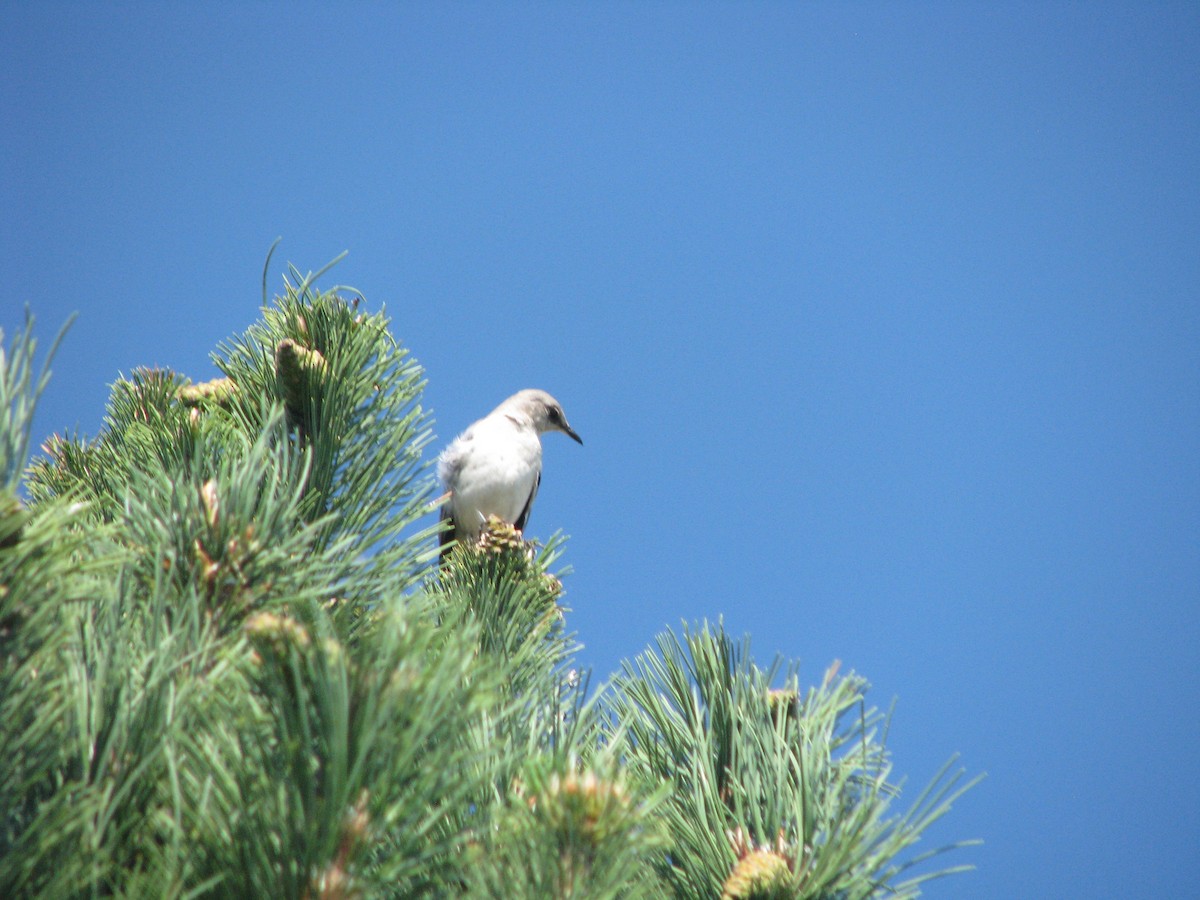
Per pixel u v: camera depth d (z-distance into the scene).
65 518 3.86
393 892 3.54
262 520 4.69
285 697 3.42
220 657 4.00
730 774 5.34
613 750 4.86
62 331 3.79
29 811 3.46
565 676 5.50
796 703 5.68
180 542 4.60
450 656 3.58
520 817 3.87
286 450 5.47
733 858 4.95
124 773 3.56
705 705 5.86
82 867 3.20
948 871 4.62
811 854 4.87
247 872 3.23
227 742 3.58
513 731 4.93
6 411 3.69
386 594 4.67
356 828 3.25
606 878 3.68
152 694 3.73
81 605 4.12
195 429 6.18
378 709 3.35
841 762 5.32
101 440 7.26
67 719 3.64
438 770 3.40
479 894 3.61
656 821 4.68
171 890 3.09
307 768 3.26
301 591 4.56
